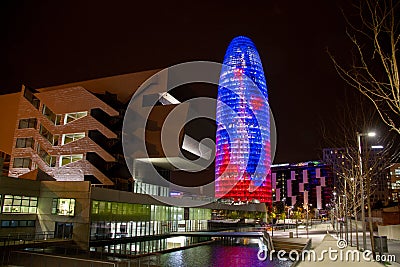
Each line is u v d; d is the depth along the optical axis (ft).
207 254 162.61
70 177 225.76
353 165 160.15
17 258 102.27
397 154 130.21
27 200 155.12
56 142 236.43
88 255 127.24
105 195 164.86
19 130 247.29
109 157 222.69
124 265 105.19
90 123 229.25
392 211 208.74
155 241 201.36
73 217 153.38
